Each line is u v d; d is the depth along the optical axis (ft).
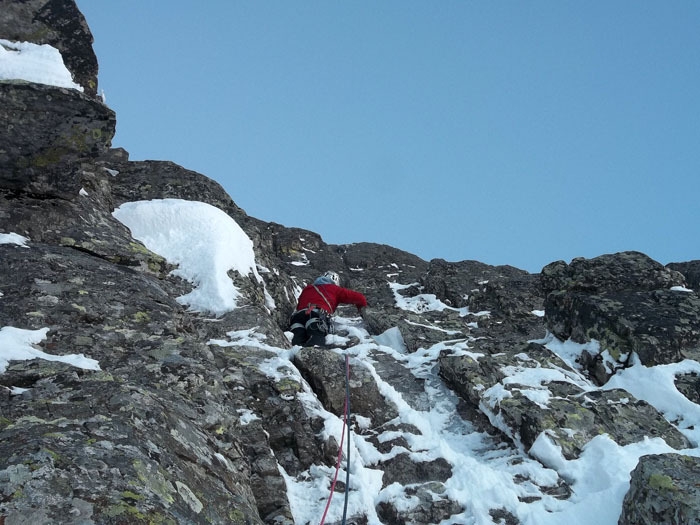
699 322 27.14
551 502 19.13
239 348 24.72
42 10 23.89
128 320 19.86
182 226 31.30
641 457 18.40
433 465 20.72
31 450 11.93
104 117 22.52
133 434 13.66
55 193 23.91
